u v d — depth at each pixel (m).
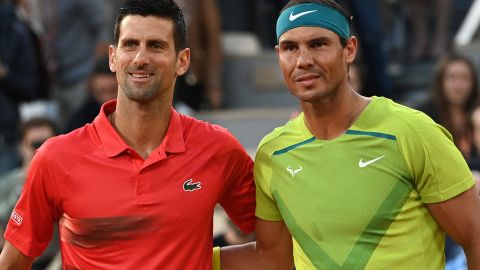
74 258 15.00
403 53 32.84
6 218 22.97
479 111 22.41
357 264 14.55
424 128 14.50
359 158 14.62
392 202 14.49
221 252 16.34
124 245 14.75
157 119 14.97
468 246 14.68
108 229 14.73
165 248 14.78
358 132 14.73
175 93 28.84
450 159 14.46
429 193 14.55
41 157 14.88
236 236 20.97
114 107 15.40
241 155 15.59
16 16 28.05
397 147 14.52
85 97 30.22
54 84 30.55
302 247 14.97
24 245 15.18
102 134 14.96
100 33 30.05
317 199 14.73
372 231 14.52
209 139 15.33
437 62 30.84
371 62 28.78
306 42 14.60
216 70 29.58
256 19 32.09
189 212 14.91
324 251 14.73
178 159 15.02
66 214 14.91
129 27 14.62
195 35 29.14
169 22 14.73
